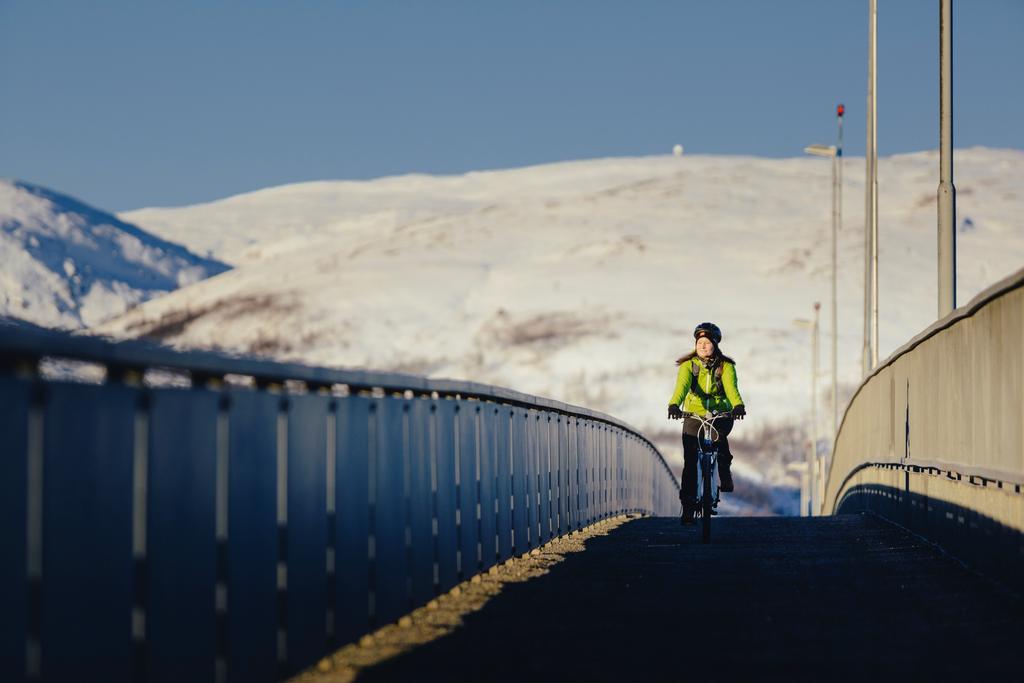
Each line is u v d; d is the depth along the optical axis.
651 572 33.56
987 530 31.08
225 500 17.73
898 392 49.12
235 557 18.02
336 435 21.83
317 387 21.52
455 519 29.59
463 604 27.83
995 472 29.09
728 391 42.28
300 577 20.27
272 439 19.25
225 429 17.77
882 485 55.28
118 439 15.03
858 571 33.41
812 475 190.88
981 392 31.30
